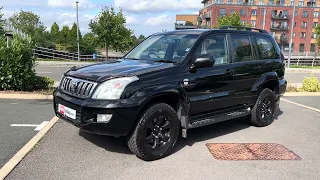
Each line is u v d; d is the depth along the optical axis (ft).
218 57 17.42
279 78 21.65
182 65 15.51
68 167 13.34
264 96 20.18
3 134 17.46
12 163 13.46
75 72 15.21
